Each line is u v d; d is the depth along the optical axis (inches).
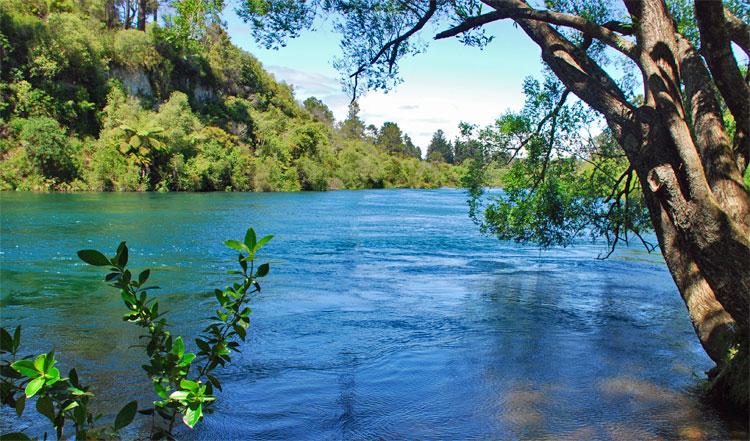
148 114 2456.9
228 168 2497.5
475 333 300.7
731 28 203.6
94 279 459.2
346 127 4948.3
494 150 422.3
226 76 3307.1
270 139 2942.9
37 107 2124.8
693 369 238.2
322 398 201.2
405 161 4136.3
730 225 168.2
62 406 77.0
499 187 463.5
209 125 2736.2
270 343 276.1
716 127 189.0
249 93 3513.8
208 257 599.2
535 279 499.8
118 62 2571.4
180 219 1048.8
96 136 2333.9
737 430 172.7
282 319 329.4
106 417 178.7
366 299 396.8
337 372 231.5
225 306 100.3
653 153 188.1
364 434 169.3
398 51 331.3
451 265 582.2
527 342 283.1
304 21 307.4
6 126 2017.7
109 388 208.1
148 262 560.4
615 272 546.9
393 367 239.0
